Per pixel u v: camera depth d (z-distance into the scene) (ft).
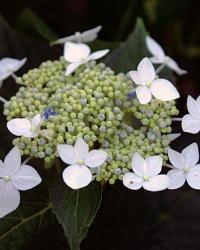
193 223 1.78
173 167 1.34
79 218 1.28
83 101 1.33
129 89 1.40
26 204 1.45
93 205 1.29
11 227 1.43
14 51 1.68
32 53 1.69
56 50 1.70
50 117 1.31
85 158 1.27
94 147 1.41
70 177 1.25
